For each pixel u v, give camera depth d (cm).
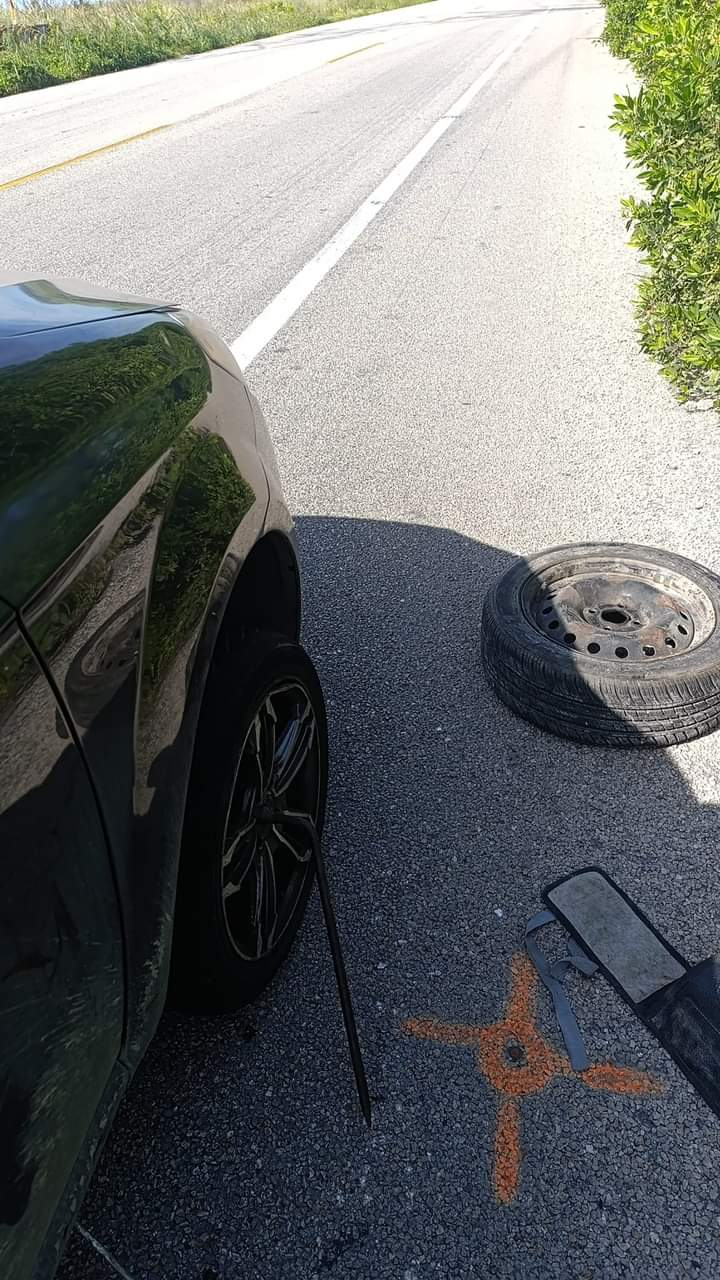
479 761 284
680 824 260
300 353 592
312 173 1031
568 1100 196
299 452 478
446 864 251
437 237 796
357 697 312
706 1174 183
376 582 373
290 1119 195
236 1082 202
